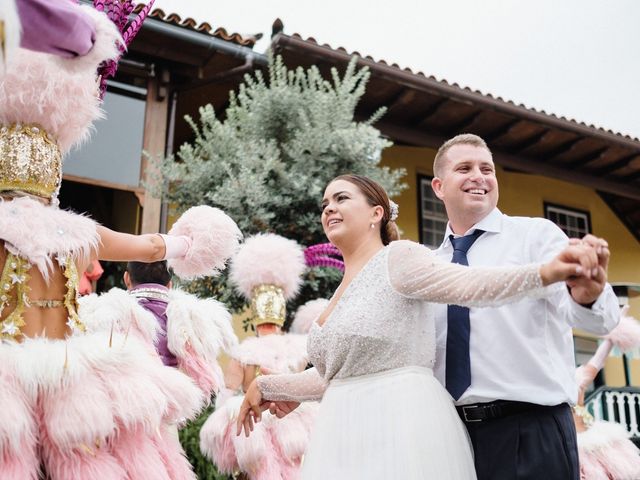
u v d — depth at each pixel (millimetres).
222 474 5016
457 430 2303
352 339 2340
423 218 11789
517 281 2004
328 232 2668
